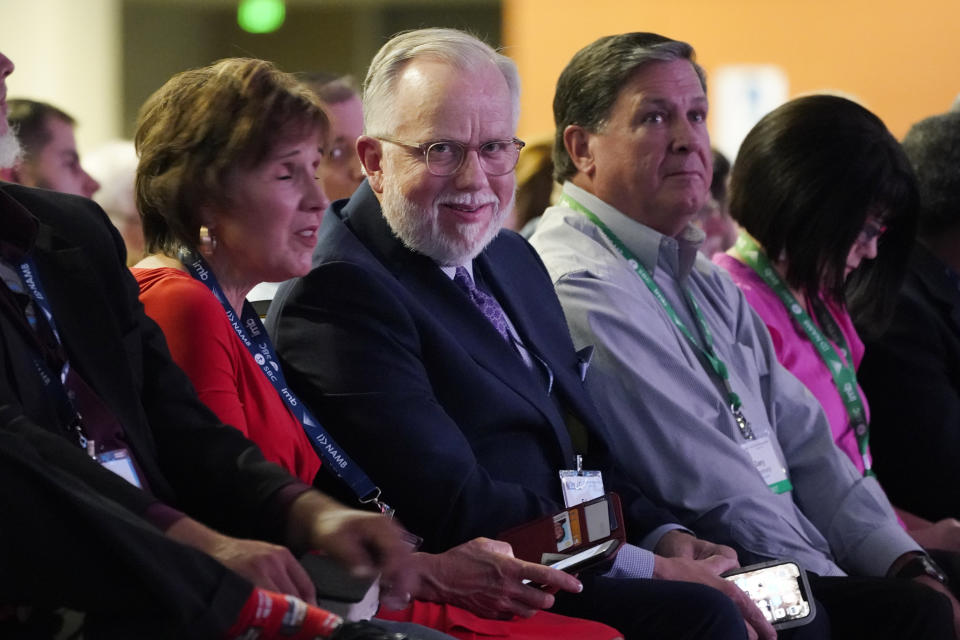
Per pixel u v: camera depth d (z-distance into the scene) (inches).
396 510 183.3
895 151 256.2
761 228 259.0
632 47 235.8
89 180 311.4
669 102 232.5
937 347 269.9
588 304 222.8
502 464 194.1
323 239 199.6
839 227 252.4
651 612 180.2
